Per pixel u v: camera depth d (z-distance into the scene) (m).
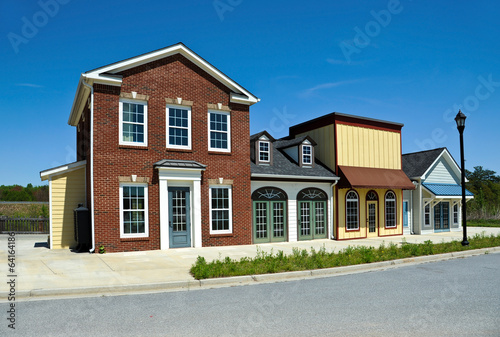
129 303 7.64
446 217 26.83
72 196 16.16
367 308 7.12
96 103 14.56
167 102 15.98
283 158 21.45
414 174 25.02
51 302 7.73
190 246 16.09
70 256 13.46
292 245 17.75
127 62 15.04
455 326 6.04
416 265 12.45
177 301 7.79
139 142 15.40
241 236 17.44
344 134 21.75
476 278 10.08
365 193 22.30
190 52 16.47
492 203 45.06
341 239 20.94
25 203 34.41
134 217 15.05
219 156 17.11
